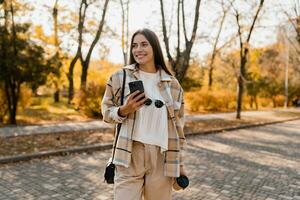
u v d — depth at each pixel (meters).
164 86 2.53
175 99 2.59
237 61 27.53
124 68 2.52
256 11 18.69
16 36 13.56
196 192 5.64
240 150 10.20
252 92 35.38
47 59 14.29
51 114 19.62
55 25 21.83
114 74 2.52
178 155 2.51
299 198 5.59
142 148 2.42
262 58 43.09
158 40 2.55
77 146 9.12
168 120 2.52
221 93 30.86
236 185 6.19
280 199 5.48
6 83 14.00
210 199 5.30
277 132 15.90
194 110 28.53
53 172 6.62
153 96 2.48
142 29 2.54
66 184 5.81
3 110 15.02
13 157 7.39
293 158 9.28
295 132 16.23
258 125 18.69
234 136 13.62
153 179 2.46
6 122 14.79
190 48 13.83
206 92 28.94
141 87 2.29
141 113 2.42
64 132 12.02
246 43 19.05
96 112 18.75
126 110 2.28
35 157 7.77
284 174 7.27
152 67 2.57
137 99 2.26
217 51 21.77
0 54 13.42
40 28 21.52
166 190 2.51
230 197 5.46
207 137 12.95
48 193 5.30
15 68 13.35
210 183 6.25
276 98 44.69
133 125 2.40
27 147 8.73
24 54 13.68
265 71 43.31
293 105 51.56
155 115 2.44
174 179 2.60
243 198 5.44
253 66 34.44
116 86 2.49
